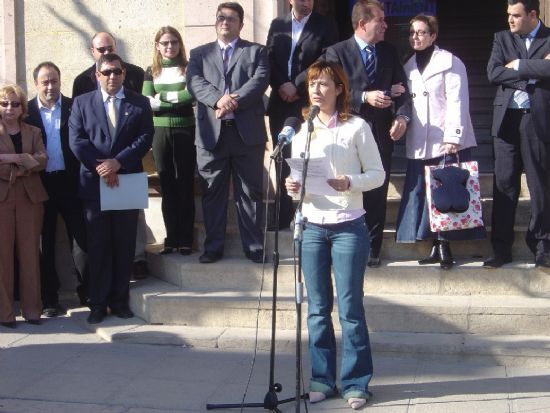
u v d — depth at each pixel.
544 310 6.80
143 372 6.66
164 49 8.11
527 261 7.43
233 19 7.71
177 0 8.76
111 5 8.89
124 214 7.75
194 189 8.42
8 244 7.85
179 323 7.54
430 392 6.15
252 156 7.77
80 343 7.38
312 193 5.81
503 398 6.00
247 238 7.84
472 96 10.79
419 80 7.41
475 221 7.13
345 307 5.94
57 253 8.79
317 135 5.96
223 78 7.71
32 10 9.02
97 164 7.57
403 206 7.50
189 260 8.04
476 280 7.23
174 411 5.95
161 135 8.15
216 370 6.69
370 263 7.41
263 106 7.86
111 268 7.83
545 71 6.88
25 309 7.95
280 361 6.87
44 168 7.93
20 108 7.80
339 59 7.33
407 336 6.93
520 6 7.01
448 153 7.32
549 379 6.34
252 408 5.98
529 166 7.13
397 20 10.78
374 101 7.12
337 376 6.52
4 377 6.59
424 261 7.42
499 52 7.20
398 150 10.27
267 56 7.75
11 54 9.04
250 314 7.37
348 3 10.72
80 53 8.99
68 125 7.87
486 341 6.74
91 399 6.16
